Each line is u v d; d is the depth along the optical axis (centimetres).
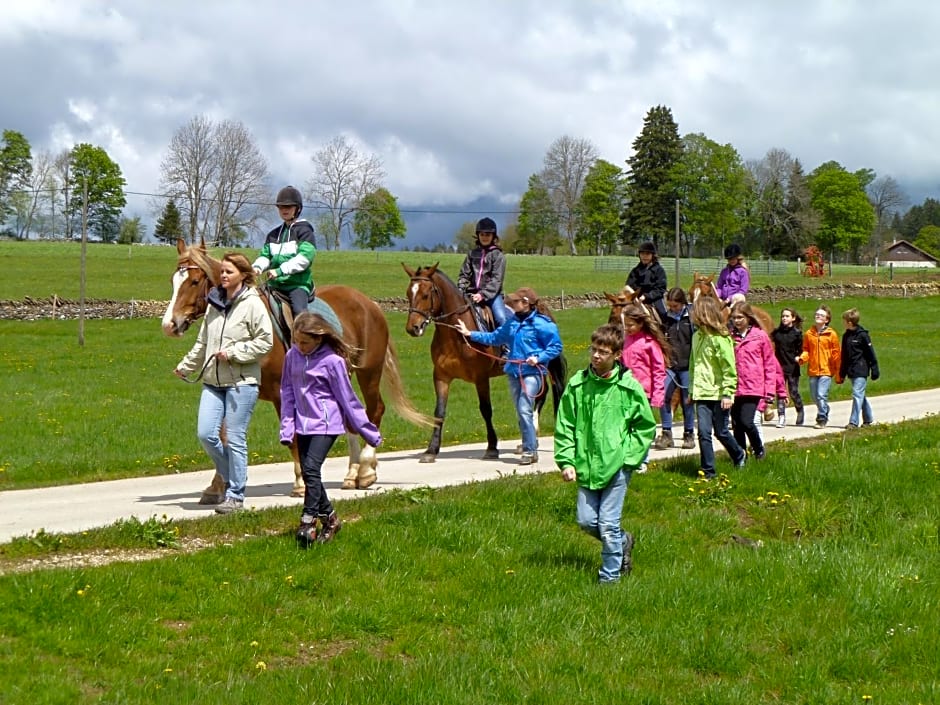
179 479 1203
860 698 593
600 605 724
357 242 10625
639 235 9994
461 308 1312
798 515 988
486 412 1346
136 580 709
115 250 7738
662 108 10006
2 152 9888
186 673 596
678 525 964
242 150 7188
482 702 566
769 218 10650
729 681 615
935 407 1934
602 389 769
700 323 1089
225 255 913
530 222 11219
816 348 1686
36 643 612
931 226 14300
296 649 652
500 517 927
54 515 938
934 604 743
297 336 811
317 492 822
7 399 2012
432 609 718
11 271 5809
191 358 941
